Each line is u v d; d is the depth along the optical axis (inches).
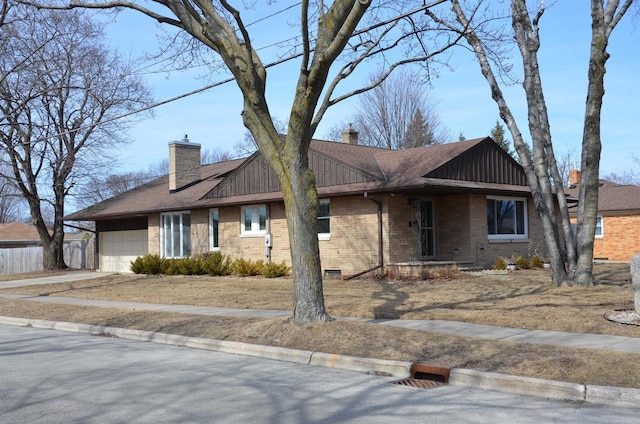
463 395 295.6
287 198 422.9
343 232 828.6
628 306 472.4
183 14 460.1
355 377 339.3
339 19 406.9
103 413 267.9
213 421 253.0
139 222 1200.8
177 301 666.8
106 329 533.3
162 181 1363.2
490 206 874.8
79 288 877.8
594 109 575.8
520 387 299.7
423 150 916.0
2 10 805.2
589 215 598.5
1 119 981.2
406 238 802.8
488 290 607.2
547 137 648.4
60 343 481.1
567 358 322.0
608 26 579.2
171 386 319.0
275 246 919.0
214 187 1011.3
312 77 398.6
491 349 353.4
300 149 414.6
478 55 649.0
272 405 277.7
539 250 946.7
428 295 588.4
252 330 440.8
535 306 493.7
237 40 435.2
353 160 870.4
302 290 422.9
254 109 426.3
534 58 636.7
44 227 1294.3
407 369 339.6
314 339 398.9
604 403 275.7
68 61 1084.5
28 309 674.8
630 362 309.4
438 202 869.2
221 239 1003.9
